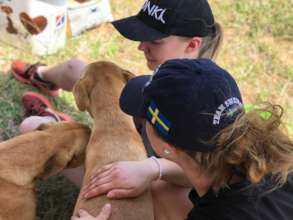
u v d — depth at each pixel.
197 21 2.39
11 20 3.41
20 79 3.30
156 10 2.40
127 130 2.46
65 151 2.38
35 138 2.33
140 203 2.16
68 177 2.68
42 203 2.70
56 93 3.32
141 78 2.12
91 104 2.60
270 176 1.63
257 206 1.59
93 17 3.76
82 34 3.79
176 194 2.33
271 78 3.96
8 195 2.20
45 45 3.50
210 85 1.56
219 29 2.54
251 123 1.54
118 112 2.51
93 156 2.35
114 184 2.15
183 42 2.43
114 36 3.86
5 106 3.12
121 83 2.66
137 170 2.21
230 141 1.52
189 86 1.56
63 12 3.46
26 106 3.11
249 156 1.53
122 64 3.68
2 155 2.24
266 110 1.58
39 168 2.32
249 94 3.77
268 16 4.48
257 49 4.16
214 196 1.62
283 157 1.56
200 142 1.55
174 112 1.57
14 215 2.21
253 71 3.97
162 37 2.38
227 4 4.49
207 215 1.62
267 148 1.55
